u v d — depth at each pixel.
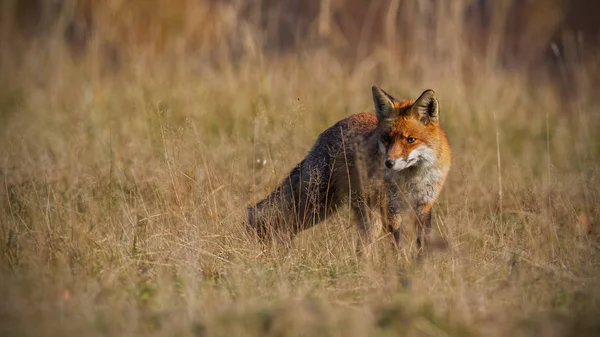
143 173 17.83
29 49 31.45
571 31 42.19
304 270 13.30
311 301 10.73
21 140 20.41
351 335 9.62
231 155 19.56
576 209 16.47
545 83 33.56
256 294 11.81
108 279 12.44
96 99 25.14
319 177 15.83
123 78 27.77
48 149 20.89
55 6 33.81
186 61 28.97
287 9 38.97
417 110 15.36
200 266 13.44
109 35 32.25
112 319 10.32
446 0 29.05
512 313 10.86
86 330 10.02
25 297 11.38
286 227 15.61
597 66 32.97
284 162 18.44
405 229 15.85
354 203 15.87
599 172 17.69
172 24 33.41
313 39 31.19
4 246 13.59
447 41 28.27
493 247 14.45
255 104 22.92
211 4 35.84
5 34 33.59
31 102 26.22
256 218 15.62
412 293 11.52
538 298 11.59
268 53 31.95
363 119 16.64
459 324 10.18
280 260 13.93
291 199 16.44
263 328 9.86
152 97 24.25
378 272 12.77
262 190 17.62
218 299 11.51
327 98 25.19
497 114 24.72
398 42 30.69
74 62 30.91
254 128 20.45
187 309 10.48
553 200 16.33
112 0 33.06
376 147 15.68
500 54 36.72
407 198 15.62
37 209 15.09
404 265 13.74
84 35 33.66
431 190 15.71
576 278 12.44
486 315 10.66
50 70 29.06
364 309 10.47
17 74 29.47
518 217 16.02
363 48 33.62
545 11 42.34
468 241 14.49
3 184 16.25
